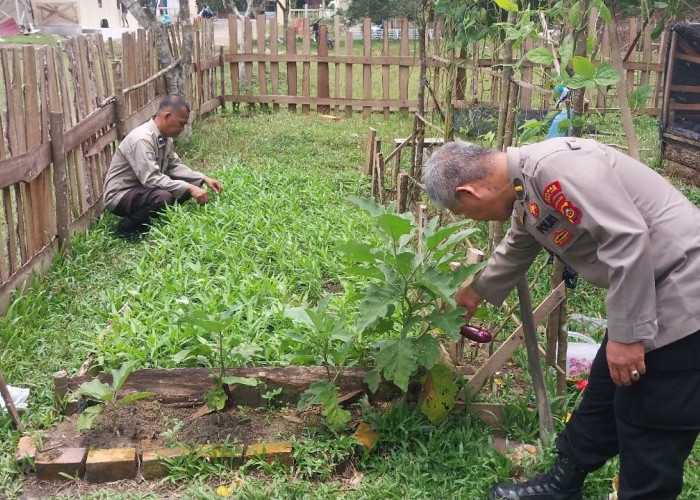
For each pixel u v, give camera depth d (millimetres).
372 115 12492
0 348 4266
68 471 3256
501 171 2742
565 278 3453
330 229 6133
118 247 6109
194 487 3164
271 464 3320
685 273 2459
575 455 2949
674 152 8391
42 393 3820
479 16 5164
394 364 3289
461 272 3211
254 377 3688
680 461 2627
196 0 30297
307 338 3820
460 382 3627
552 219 2600
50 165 5566
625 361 2457
